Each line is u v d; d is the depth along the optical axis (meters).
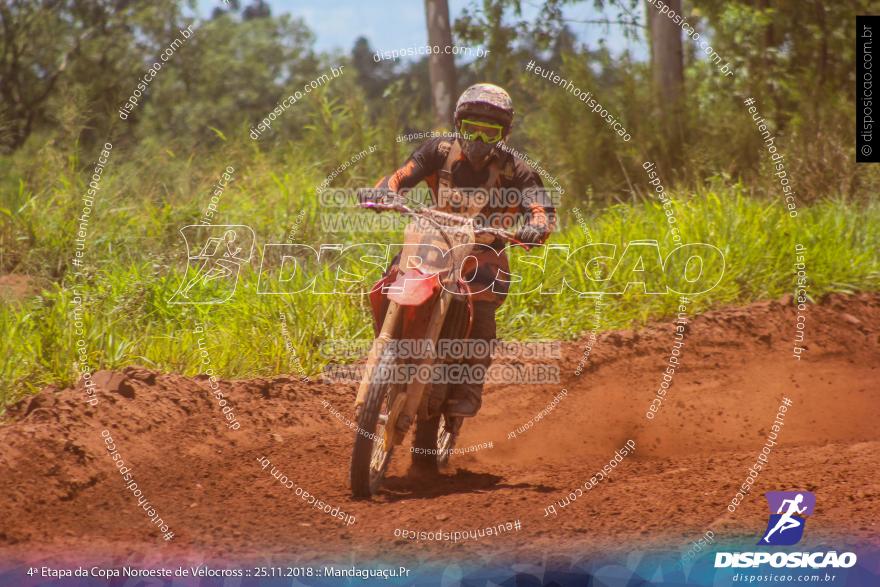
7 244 23.03
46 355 16.17
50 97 43.62
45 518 11.28
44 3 46.34
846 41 37.50
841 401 17.88
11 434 12.80
